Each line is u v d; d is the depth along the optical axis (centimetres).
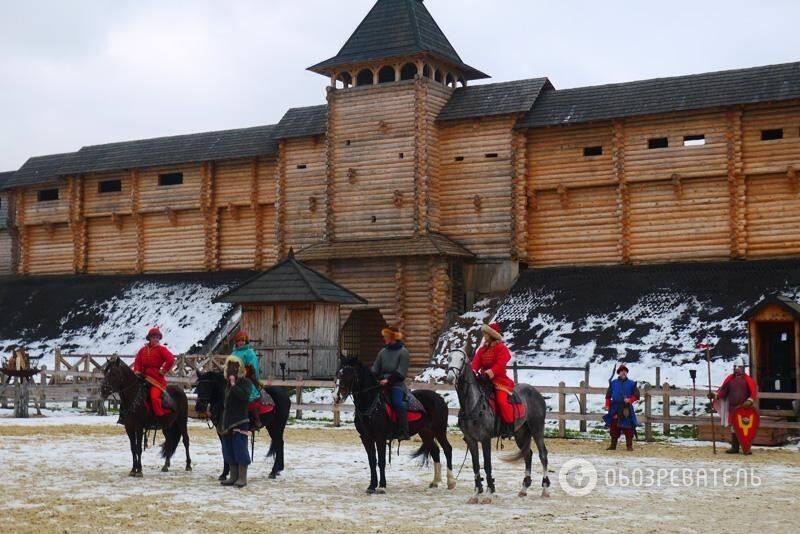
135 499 1769
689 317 4097
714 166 4591
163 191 6188
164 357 2150
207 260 6016
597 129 4881
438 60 5222
